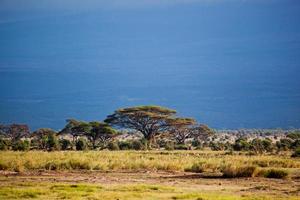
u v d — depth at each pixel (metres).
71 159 78.81
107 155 100.31
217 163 78.31
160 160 86.69
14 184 54.56
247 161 81.75
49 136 164.12
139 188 50.72
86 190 49.00
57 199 43.75
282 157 101.44
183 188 52.34
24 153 101.56
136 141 166.88
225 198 43.56
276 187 53.25
